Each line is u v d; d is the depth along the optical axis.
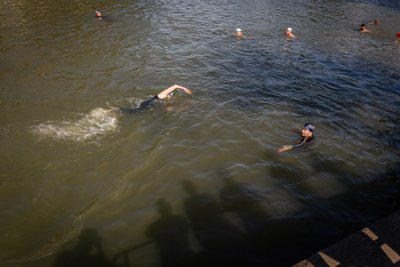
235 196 7.63
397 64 16.72
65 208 7.16
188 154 8.98
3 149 8.71
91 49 16.00
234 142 9.59
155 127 10.06
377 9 28.34
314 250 6.37
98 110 10.79
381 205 7.60
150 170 8.34
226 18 22.95
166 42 17.45
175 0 26.88
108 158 8.66
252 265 6.01
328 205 7.52
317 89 13.33
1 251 6.11
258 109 11.48
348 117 11.38
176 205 7.32
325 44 19.03
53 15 21.23
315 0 30.47
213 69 14.53
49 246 6.26
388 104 12.52
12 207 7.09
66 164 8.37
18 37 17.20
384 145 9.96
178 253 6.19
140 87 12.58
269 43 18.48
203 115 10.85
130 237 6.51
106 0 25.39
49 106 10.89
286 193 7.81
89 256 6.09
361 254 4.79
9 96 11.37
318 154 9.28
